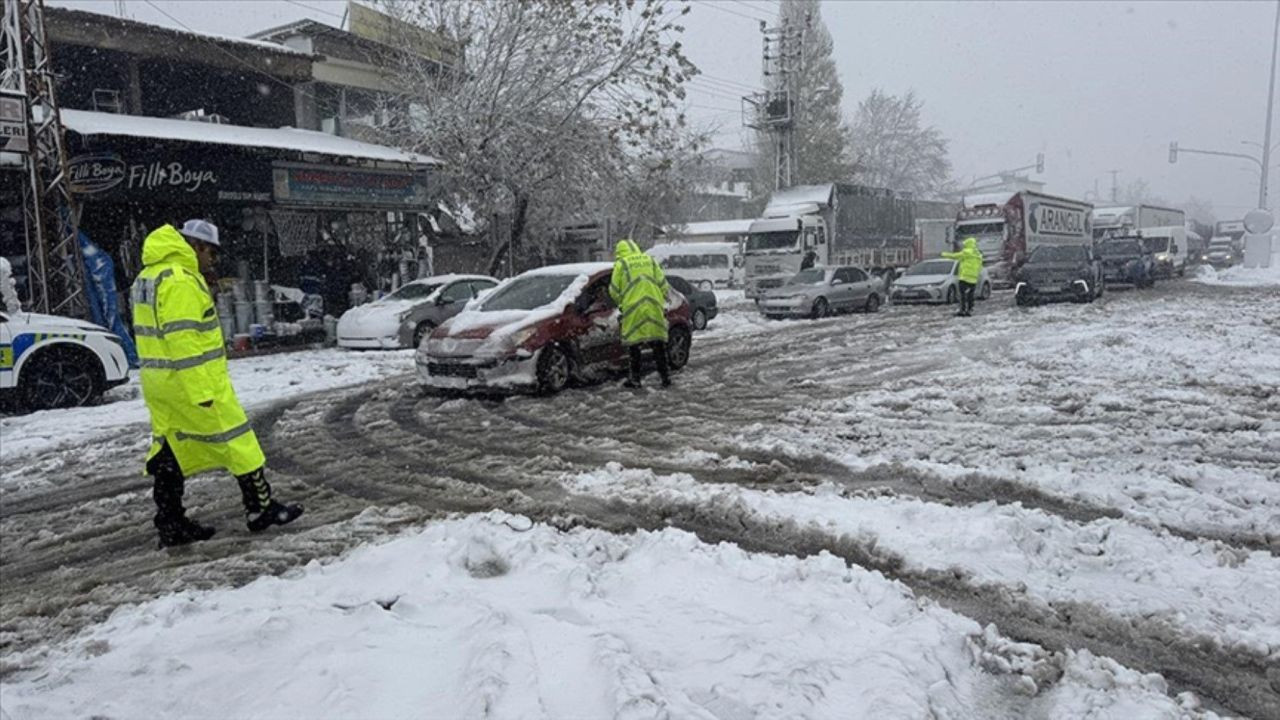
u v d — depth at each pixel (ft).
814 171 188.14
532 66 76.59
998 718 10.18
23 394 35.76
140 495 22.63
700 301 63.93
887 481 20.66
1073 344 45.03
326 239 66.95
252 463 17.52
